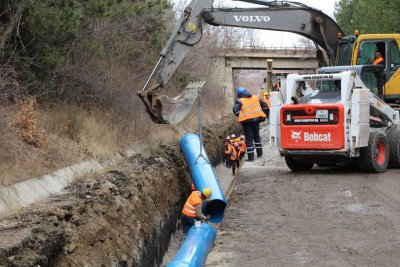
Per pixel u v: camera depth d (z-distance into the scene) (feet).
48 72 42.80
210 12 50.24
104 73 51.34
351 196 40.78
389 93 57.21
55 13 40.86
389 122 52.95
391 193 41.29
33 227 21.68
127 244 27.78
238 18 53.26
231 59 177.37
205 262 28.78
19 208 24.77
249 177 51.90
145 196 34.88
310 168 54.70
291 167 53.31
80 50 49.75
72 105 45.93
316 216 36.32
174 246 39.04
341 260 27.81
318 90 50.80
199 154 45.78
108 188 30.83
